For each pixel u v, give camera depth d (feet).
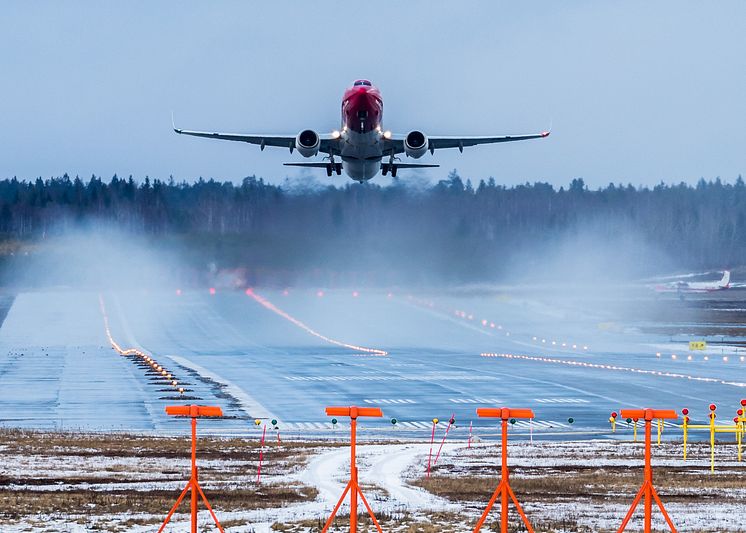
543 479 638.94
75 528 469.57
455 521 490.49
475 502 548.72
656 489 594.65
